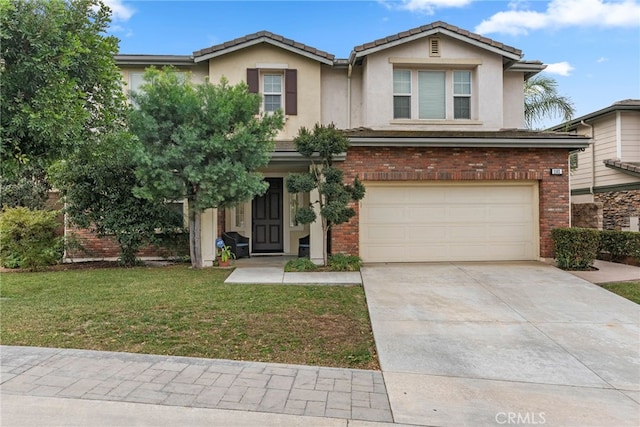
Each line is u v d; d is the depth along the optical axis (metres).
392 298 7.06
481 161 10.48
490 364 4.40
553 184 10.51
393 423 3.13
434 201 10.69
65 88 4.82
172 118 8.84
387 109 11.84
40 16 4.70
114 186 10.12
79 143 5.14
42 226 9.93
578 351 4.81
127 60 11.92
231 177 8.74
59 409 3.20
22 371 3.92
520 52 11.90
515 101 13.05
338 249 10.24
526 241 10.79
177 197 9.36
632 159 14.34
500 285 7.99
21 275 9.02
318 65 12.34
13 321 5.48
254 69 12.08
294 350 4.68
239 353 4.54
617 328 5.62
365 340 5.07
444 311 6.35
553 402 3.54
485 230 10.76
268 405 3.36
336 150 8.93
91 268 10.32
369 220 10.59
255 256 12.44
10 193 12.34
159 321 5.55
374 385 3.83
